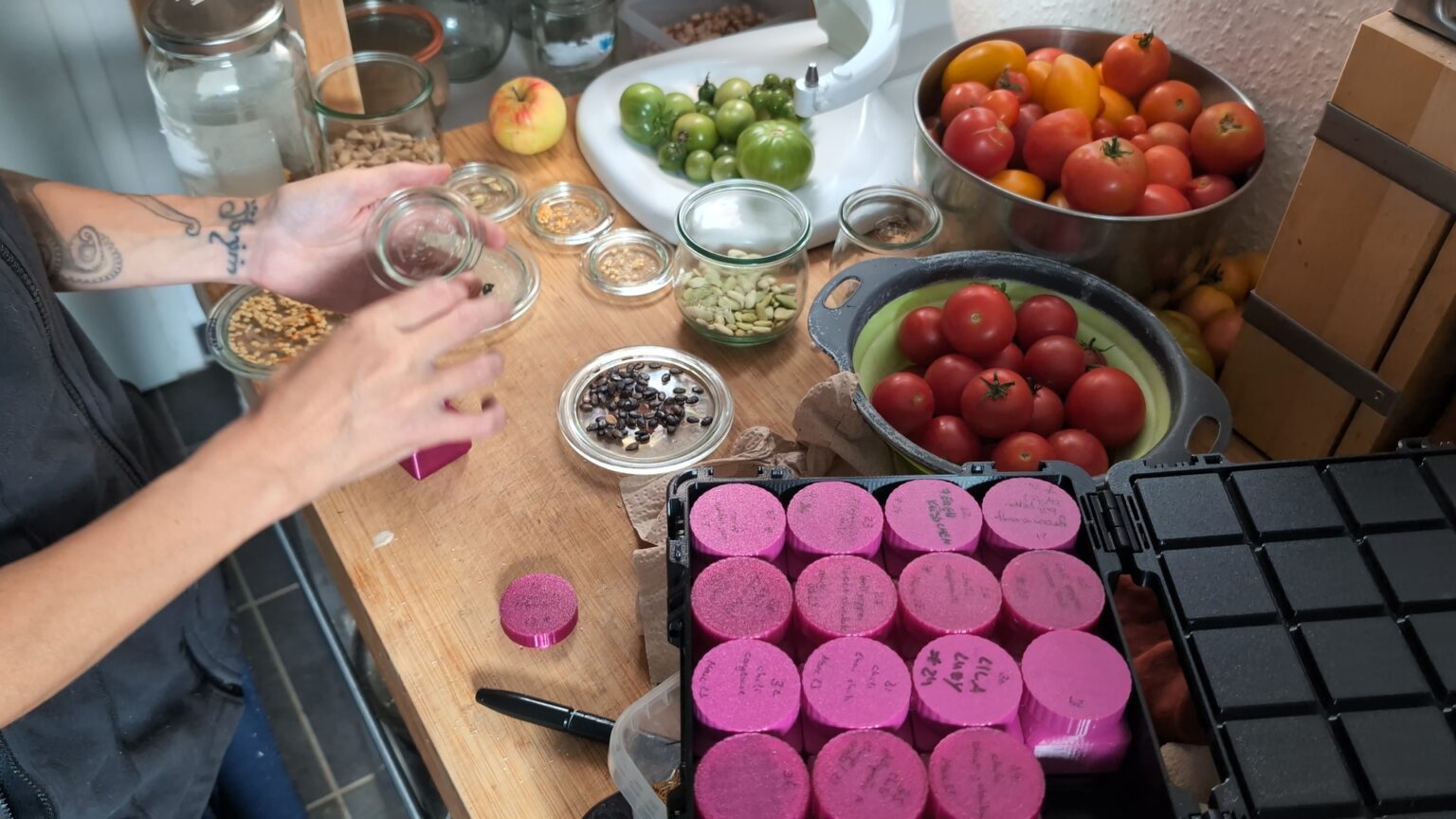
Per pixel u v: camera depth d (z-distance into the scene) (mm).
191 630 885
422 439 636
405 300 614
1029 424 900
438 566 873
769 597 668
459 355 1031
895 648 673
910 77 1274
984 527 709
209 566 597
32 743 747
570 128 1290
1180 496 702
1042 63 1100
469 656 818
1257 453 980
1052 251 983
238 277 859
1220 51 1090
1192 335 984
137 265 821
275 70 1044
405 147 1187
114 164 1489
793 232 1021
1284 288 884
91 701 781
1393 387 835
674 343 1056
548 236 1151
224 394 1784
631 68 1272
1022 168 1079
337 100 1178
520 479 935
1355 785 582
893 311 962
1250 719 604
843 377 872
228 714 940
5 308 670
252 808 1176
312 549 1624
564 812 738
